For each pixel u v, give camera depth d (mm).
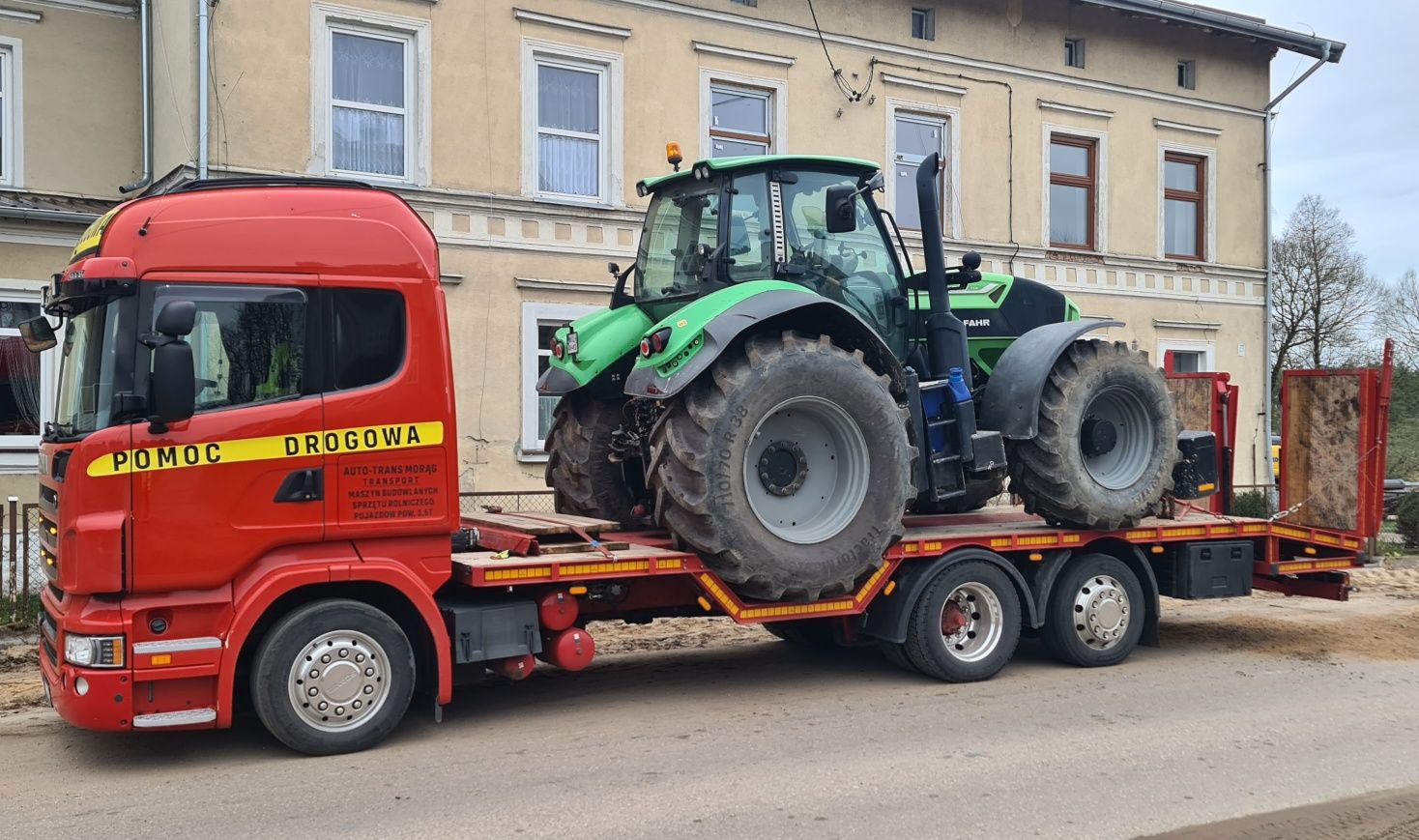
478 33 13273
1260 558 8695
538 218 13695
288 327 5465
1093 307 18078
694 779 5191
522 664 6078
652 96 14406
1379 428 8766
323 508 5465
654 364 6371
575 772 5285
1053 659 8086
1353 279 34125
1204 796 5035
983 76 16953
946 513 9047
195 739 5914
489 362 13391
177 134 12477
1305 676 7566
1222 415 9281
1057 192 17953
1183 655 8266
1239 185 19594
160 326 5016
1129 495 7738
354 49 12773
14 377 12633
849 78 15828
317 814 4723
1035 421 7371
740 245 7137
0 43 13070
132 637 5121
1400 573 12930
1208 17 18438
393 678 5652
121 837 4477
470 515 7520
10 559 9078
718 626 9484
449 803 4848
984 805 4863
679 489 6223
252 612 5293
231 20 11984
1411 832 4625
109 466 5066
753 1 15102
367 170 12859
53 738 6023
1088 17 17906
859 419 6645
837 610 6770
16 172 13195
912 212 16609
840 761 5492
